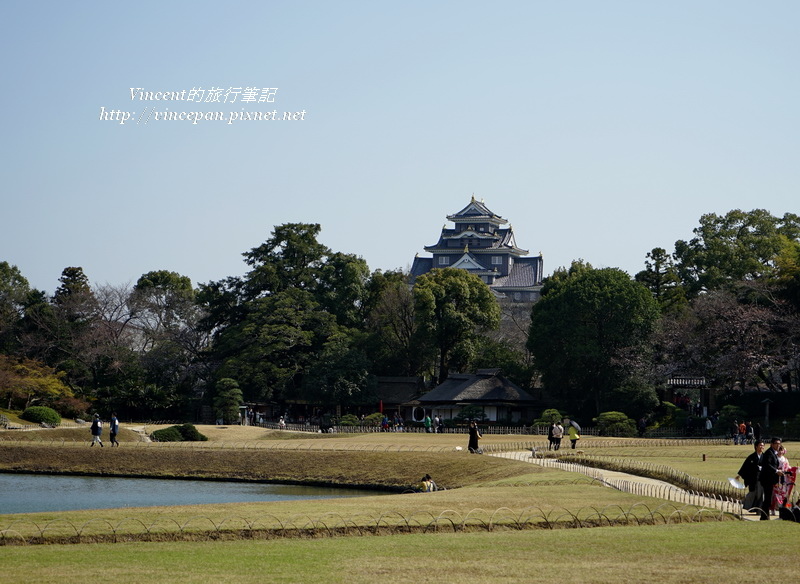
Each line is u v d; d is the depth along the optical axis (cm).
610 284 10644
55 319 12056
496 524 3122
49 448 7425
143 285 15450
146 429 9288
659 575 2236
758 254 12169
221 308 13200
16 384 10119
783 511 3153
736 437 7719
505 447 7412
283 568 2330
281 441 8331
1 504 5353
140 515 3341
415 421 11225
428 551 2567
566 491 4103
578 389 10919
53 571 2284
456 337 12394
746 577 2211
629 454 6334
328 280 13625
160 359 12531
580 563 2384
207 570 2302
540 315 11269
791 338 9238
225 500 5584
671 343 10175
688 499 3822
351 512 3397
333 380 11569
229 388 11075
